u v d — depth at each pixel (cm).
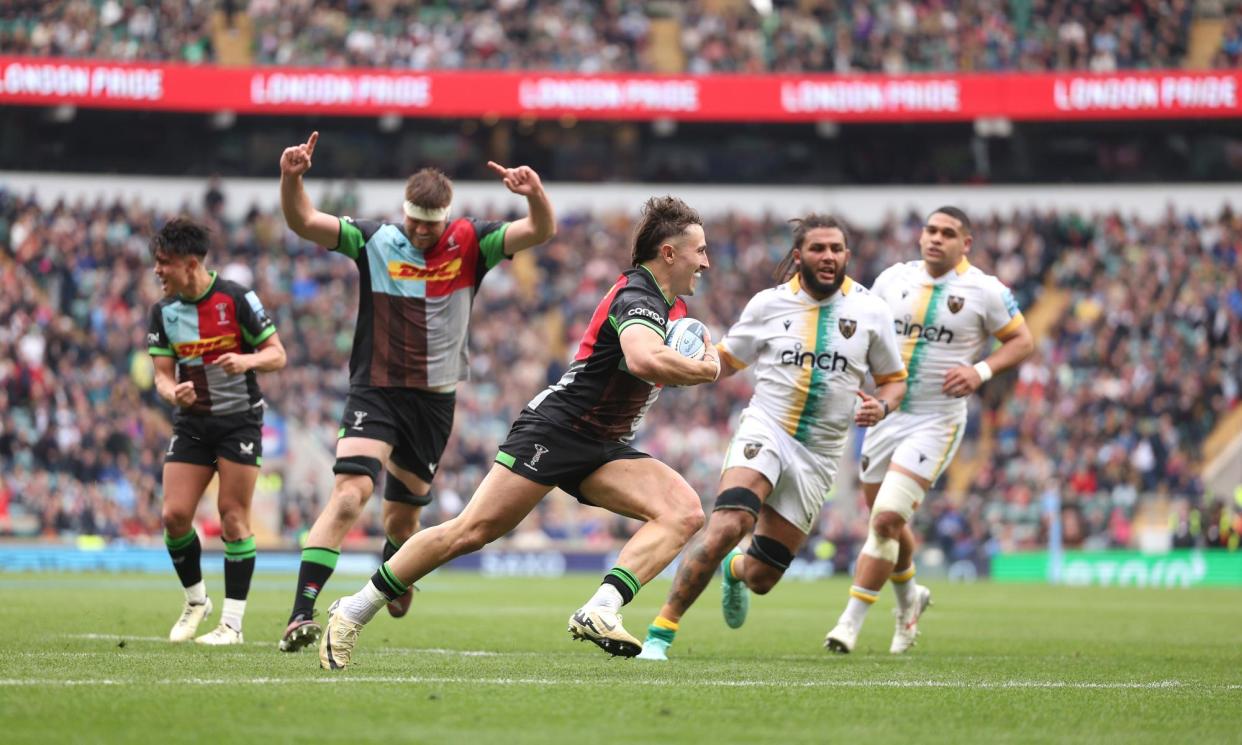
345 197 13012
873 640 3956
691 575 2925
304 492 9862
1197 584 9662
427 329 2838
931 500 10188
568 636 3716
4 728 1673
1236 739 1806
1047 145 13850
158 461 9931
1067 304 12325
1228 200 13250
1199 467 10925
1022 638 4072
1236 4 13675
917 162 13900
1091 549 9875
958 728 1848
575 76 12706
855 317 3058
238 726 1711
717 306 12300
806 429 3075
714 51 13500
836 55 13375
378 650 3119
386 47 13150
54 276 11419
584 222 12962
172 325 3131
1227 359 11650
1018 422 11044
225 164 13500
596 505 2388
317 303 11681
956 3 13750
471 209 13412
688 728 1781
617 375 2312
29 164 13225
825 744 1683
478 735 1683
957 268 3509
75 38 12762
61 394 10112
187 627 3222
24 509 9281
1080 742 1755
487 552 9856
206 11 13100
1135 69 13288
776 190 13725
